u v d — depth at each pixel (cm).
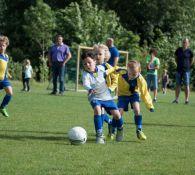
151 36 7075
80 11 6122
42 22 5959
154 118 1820
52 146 1145
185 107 2381
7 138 1237
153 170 930
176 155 1084
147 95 1290
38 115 1753
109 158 1028
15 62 5984
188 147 1192
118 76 1308
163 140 1290
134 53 5900
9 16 6675
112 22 6125
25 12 6031
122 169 930
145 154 1085
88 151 1098
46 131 1379
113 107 1246
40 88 4156
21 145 1145
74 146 1155
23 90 3559
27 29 6038
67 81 3984
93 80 1235
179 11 6919
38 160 988
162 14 6969
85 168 929
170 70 5791
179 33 6488
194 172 925
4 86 1672
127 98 1318
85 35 6006
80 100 2514
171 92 4881
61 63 2856
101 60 1248
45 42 6078
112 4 7012
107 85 1255
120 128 1252
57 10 6347
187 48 2636
